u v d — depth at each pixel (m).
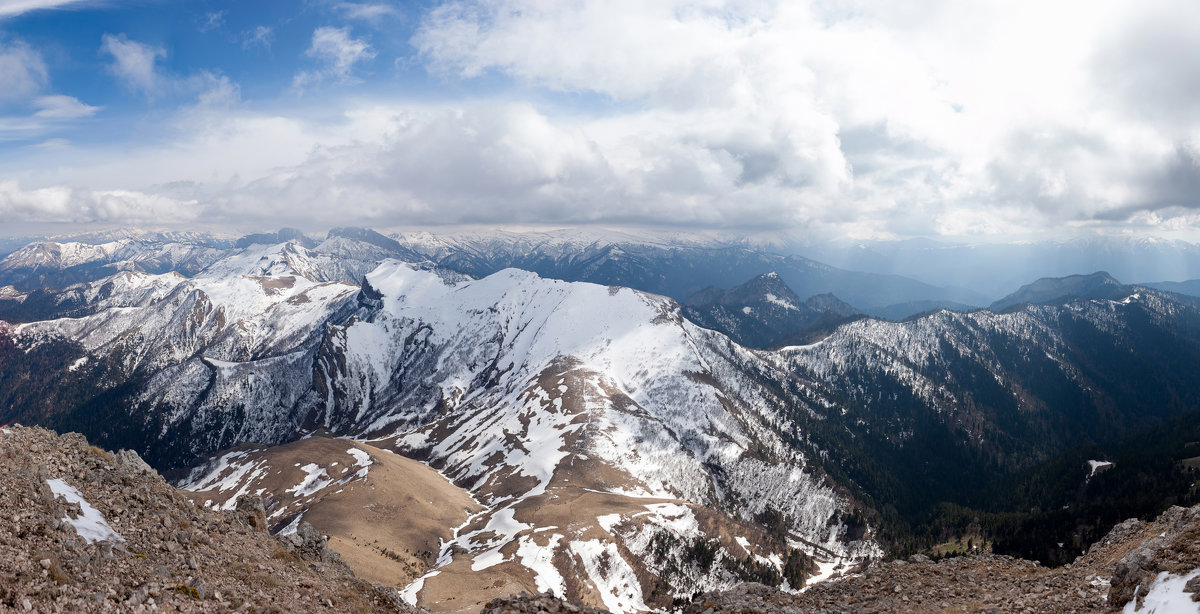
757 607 37.62
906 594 40.44
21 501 25.27
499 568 147.50
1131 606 28.45
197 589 25.62
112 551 25.73
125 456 36.59
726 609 37.69
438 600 124.19
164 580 25.56
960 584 41.34
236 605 26.22
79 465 31.44
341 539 167.25
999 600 35.97
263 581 30.42
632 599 166.00
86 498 28.91
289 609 28.56
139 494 32.03
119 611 22.12
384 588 38.47
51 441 32.88
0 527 23.09
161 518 31.06
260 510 41.94
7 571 21.12
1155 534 40.16
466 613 110.69
